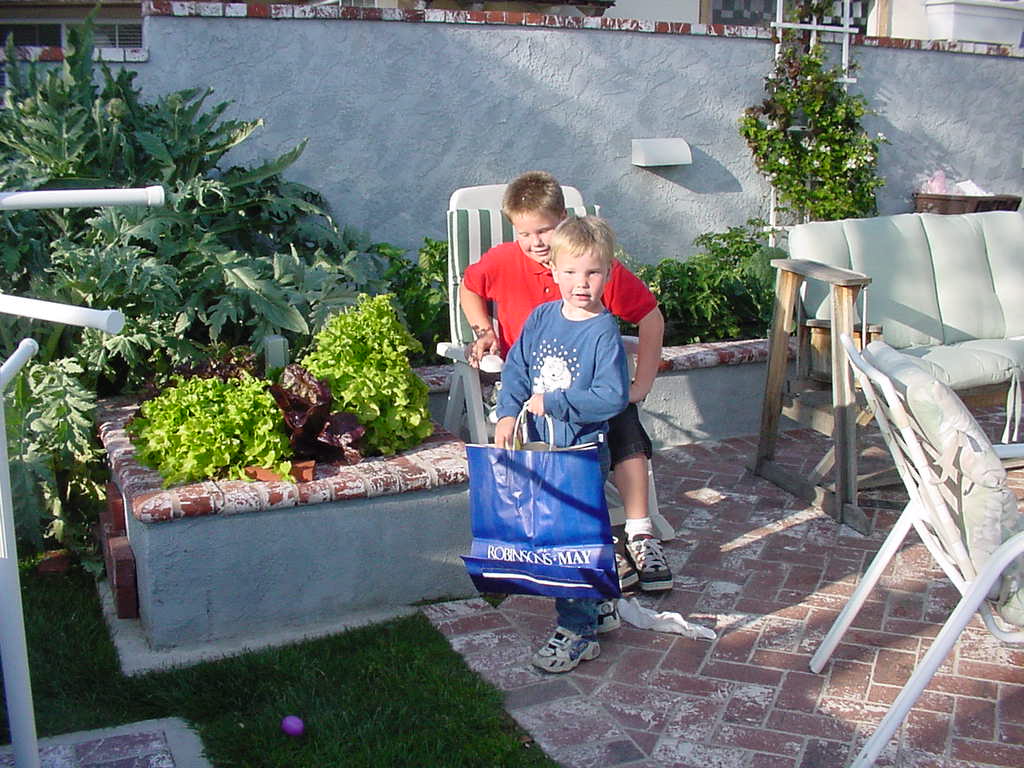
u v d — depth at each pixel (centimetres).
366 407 379
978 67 776
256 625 349
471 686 315
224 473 354
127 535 370
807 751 286
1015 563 263
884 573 397
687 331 594
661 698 312
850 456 440
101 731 293
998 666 330
